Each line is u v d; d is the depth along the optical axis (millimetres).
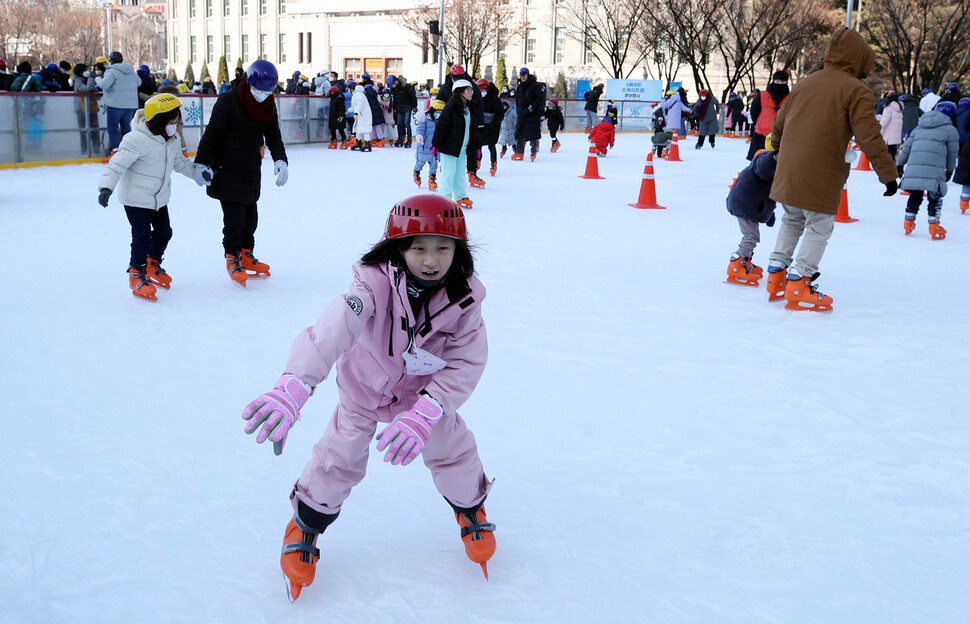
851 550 2525
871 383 4098
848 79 5219
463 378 2018
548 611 2162
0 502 2666
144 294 5250
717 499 2838
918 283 6457
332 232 8016
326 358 1904
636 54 42281
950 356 4570
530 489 2879
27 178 11367
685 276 6516
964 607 2232
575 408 3662
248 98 5504
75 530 2510
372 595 2213
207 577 2277
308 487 2156
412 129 19969
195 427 3346
